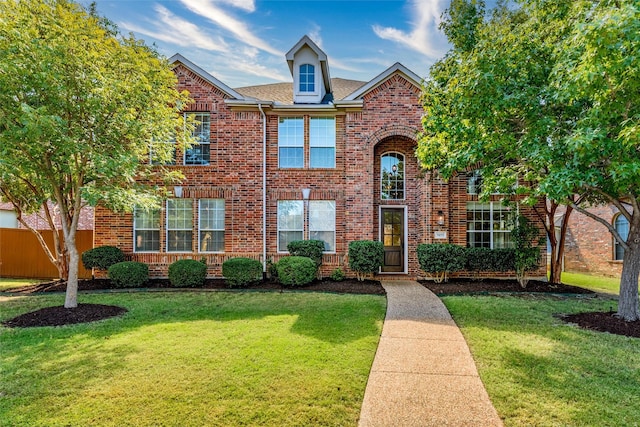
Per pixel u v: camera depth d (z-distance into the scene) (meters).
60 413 3.52
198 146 12.58
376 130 12.46
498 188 7.35
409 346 5.45
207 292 10.12
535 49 6.77
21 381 4.21
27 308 8.09
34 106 6.88
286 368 4.57
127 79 7.68
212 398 3.81
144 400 3.77
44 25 6.75
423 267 11.45
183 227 12.47
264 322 6.80
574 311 7.70
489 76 6.54
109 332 6.21
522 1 7.39
